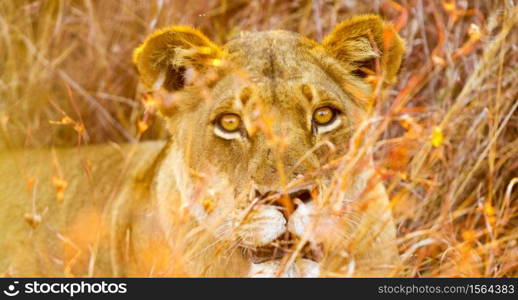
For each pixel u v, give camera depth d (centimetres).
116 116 1223
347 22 897
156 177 956
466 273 885
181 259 858
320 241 817
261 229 816
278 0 1284
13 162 1083
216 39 1267
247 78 849
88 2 1277
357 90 895
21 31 1268
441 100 1104
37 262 1005
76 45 1281
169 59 900
